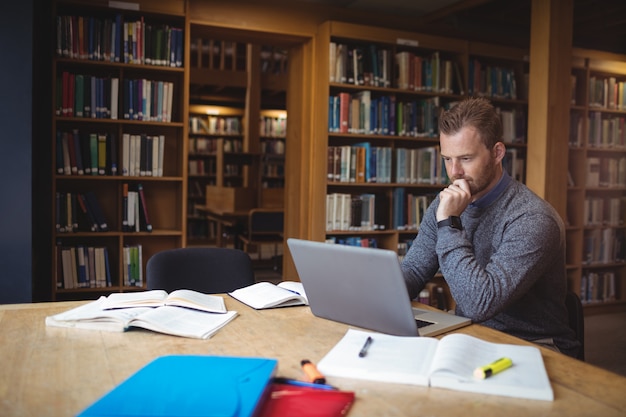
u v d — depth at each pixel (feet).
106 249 14.69
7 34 12.39
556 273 6.52
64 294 14.83
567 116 14.93
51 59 14.07
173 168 16.06
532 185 15.01
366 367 4.23
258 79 32.37
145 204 15.44
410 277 7.00
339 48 16.55
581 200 18.90
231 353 4.77
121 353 4.75
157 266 8.30
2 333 5.30
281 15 16.52
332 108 16.62
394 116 17.30
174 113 15.87
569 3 14.73
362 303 5.34
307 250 5.60
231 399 3.47
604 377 4.23
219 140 27.40
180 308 5.96
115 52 14.33
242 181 36.63
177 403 3.43
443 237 6.04
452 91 18.13
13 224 12.64
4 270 12.64
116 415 3.29
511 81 19.13
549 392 3.79
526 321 6.50
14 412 3.57
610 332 16.75
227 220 24.50
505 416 3.55
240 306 6.46
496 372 4.08
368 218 17.17
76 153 14.24
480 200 6.68
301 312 6.21
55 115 13.83
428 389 3.99
